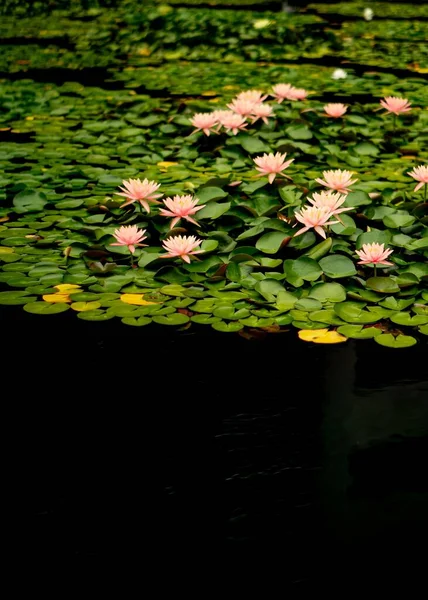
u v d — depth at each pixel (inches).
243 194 148.1
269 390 93.8
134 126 201.5
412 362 99.0
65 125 202.1
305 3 434.6
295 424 88.0
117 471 81.2
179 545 71.6
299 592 66.6
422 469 81.2
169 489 78.6
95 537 72.5
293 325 106.8
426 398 92.3
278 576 68.4
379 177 164.9
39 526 73.9
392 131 197.9
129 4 414.6
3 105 220.5
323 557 70.2
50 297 113.0
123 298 113.0
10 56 291.7
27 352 101.6
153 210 140.6
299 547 71.5
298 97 206.2
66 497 77.5
